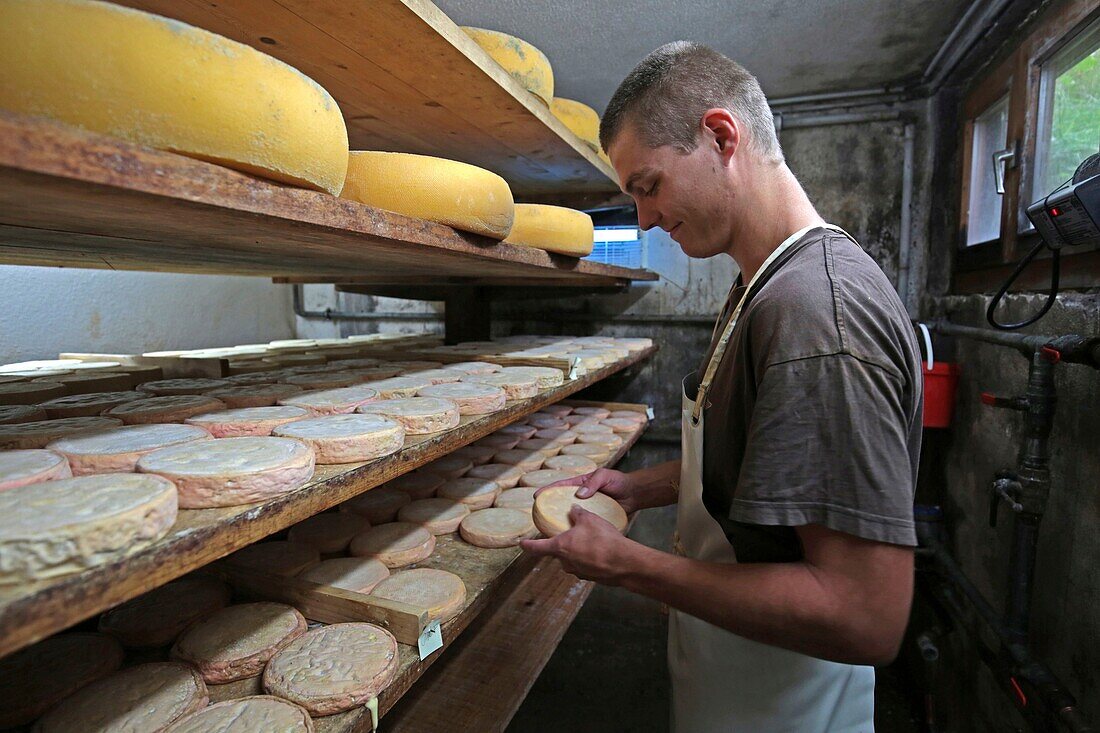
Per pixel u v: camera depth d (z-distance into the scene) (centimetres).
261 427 87
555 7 179
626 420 245
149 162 46
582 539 86
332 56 107
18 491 52
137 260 137
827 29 194
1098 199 103
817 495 66
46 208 55
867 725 99
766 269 83
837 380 66
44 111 47
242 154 58
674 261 300
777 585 69
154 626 89
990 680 167
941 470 219
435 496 155
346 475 71
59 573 42
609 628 253
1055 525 138
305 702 75
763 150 86
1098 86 135
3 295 214
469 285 265
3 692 74
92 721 71
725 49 210
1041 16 155
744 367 79
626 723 201
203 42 54
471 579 112
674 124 83
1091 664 123
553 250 161
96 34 48
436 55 106
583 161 194
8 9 45
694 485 98
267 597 100
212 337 305
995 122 201
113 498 50
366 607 92
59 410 99
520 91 133
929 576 204
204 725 71
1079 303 131
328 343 267
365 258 123
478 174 102
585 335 318
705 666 97
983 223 209
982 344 185
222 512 58
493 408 116
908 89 245
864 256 78
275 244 93
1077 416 130
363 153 98
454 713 108
